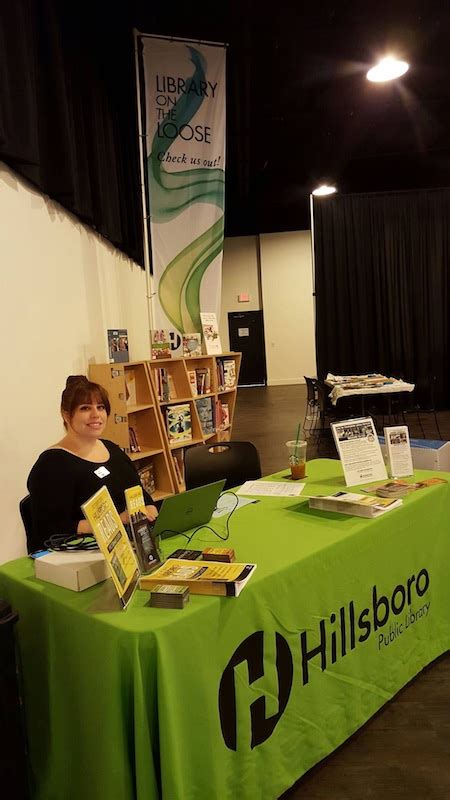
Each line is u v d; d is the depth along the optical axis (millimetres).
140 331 6391
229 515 2059
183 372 4391
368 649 1948
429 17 4445
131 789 1292
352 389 6301
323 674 1764
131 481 2299
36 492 2012
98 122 3891
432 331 9055
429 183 9070
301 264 12727
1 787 1318
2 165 2527
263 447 6598
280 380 13195
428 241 8953
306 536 1828
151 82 4492
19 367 2623
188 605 1368
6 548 2402
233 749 1477
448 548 2340
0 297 2453
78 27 3408
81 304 3730
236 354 5012
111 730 1278
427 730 1940
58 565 1504
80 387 2143
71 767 1437
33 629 1515
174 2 4355
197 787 1349
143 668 1242
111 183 4359
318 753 1758
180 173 4648
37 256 2926
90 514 1352
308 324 12906
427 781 1722
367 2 4348
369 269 9156
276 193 9617
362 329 9211
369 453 2369
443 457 3006
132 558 1500
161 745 1240
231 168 8055
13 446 2512
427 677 2244
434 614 2295
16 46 2398
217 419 4812
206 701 1355
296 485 2393
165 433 4129
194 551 1680
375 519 1953
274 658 1577
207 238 4770
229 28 4773
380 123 6727
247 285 13141
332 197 9086
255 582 1507
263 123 6641
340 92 5895
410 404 8922
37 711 1533
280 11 4477
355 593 1866
